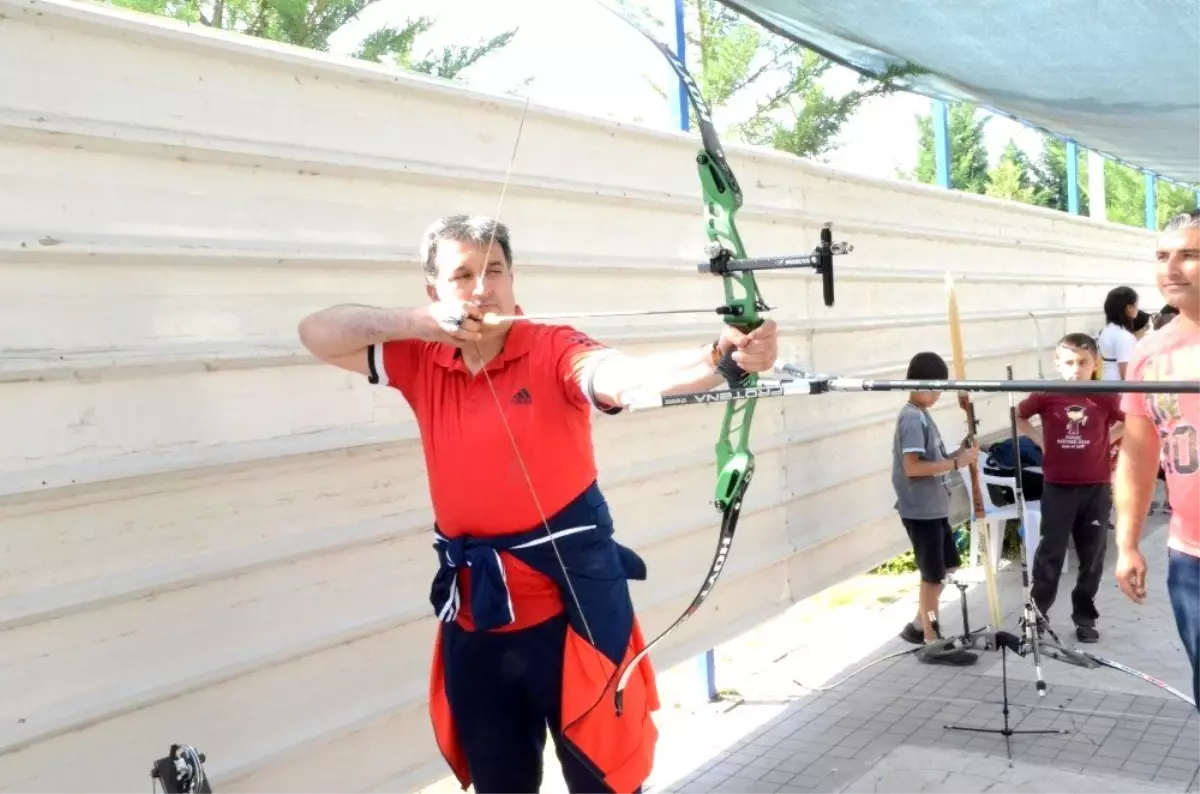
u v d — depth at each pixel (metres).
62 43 2.13
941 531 4.77
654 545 3.72
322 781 2.66
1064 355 4.78
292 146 2.54
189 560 2.37
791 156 4.56
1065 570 6.22
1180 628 2.66
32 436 2.11
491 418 2.12
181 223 2.34
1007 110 3.92
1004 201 7.16
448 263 2.11
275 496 2.56
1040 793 3.30
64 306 2.15
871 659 4.79
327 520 2.67
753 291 1.77
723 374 1.78
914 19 2.58
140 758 2.28
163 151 2.29
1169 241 2.59
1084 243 9.04
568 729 2.18
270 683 2.54
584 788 2.22
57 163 2.13
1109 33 2.51
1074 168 8.88
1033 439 5.03
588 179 3.49
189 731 2.38
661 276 3.83
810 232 4.79
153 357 2.27
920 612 4.88
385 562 2.83
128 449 2.26
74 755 2.18
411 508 2.90
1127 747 3.63
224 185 2.43
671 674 4.71
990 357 6.89
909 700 4.21
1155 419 2.69
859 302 5.26
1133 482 2.89
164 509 2.33
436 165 2.92
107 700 2.21
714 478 4.04
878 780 3.46
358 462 2.75
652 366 1.89
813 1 2.54
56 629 2.15
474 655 2.22
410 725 2.90
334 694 2.69
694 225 4.02
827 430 4.81
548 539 2.15
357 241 2.73
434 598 2.23
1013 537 6.74
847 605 5.80
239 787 2.47
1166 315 7.39
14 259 2.06
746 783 3.52
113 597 2.21
